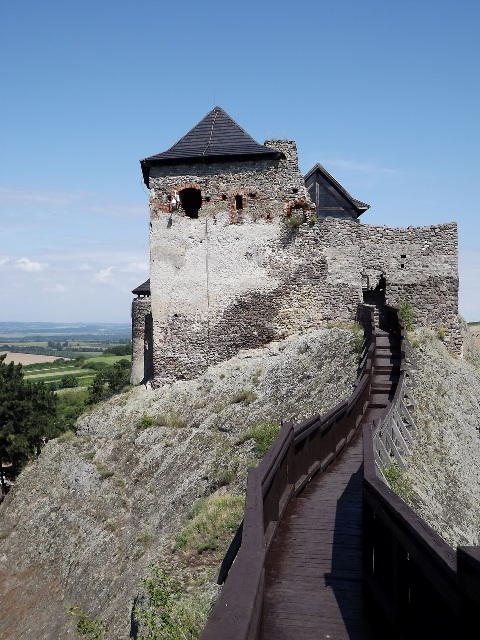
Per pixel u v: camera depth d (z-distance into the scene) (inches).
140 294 1135.0
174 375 839.7
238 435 625.3
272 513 269.4
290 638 187.5
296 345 789.2
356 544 264.4
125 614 430.6
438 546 135.3
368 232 839.1
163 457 675.4
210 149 839.1
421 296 832.3
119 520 618.5
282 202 829.8
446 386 698.8
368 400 601.6
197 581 361.1
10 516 789.2
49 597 600.1
